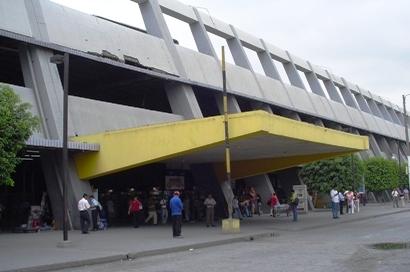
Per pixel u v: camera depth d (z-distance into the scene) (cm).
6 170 1541
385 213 4031
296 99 5447
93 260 1478
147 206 3170
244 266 1303
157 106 4369
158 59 3550
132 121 3120
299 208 4269
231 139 2380
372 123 7625
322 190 5038
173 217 2164
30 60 2680
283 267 1261
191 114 3600
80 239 2052
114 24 3325
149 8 3812
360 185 5234
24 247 1767
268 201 4059
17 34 2569
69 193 2605
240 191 4438
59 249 1705
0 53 2941
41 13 2802
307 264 1308
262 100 4675
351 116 6850
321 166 5028
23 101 2533
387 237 2069
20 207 2830
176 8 4138
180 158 3162
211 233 2341
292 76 5906
